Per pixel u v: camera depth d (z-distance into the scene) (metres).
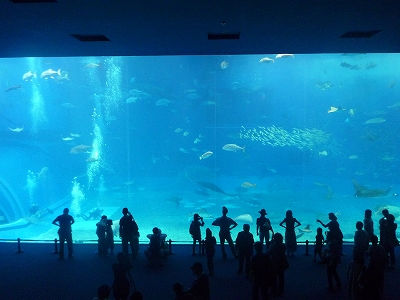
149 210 25.94
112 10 5.88
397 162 39.88
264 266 5.98
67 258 9.57
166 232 18.20
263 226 9.30
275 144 43.66
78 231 18.70
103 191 36.34
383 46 8.58
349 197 28.73
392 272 8.12
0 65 41.97
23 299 6.93
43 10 5.89
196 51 9.02
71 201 31.64
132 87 43.34
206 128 44.81
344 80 46.34
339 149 42.44
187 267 8.75
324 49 8.92
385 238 8.41
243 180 39.88
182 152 45.50
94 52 9.13
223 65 32.72
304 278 7.85
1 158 29.66
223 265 8.86
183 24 6.69
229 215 23.25
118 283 6.06
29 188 30.91
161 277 8.05
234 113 44.25
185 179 36.38
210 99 43.31
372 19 6.39
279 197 28.27
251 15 6.16
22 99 41.91
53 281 7.89
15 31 7.18
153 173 45.81
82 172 38.88
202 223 9.77
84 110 44.72
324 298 6.73
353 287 5.82
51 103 42.69
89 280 7.94
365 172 40.09
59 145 34.53
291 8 5.79
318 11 5.94
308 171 42.69
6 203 24.78
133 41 8.03
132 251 9.48
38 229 21.88
